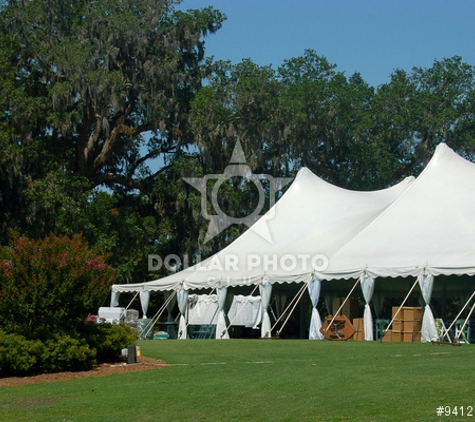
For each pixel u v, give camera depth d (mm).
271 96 38156
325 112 42844
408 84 47188
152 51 37281
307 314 32750
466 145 43844
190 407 9828
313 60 48656
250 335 26469
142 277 39031
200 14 38094
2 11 36000
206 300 26344
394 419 8406
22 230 32938
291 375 12055
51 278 14000
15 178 33156
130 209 37812
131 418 9383
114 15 36125
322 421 8547
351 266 21047
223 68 39469
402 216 22531
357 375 11641
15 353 13250
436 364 12875
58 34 37406
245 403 9828
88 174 37750
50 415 9781
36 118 34031
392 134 45344
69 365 13766
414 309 19703
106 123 34469
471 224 21281
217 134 36812
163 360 14961
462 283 25672
